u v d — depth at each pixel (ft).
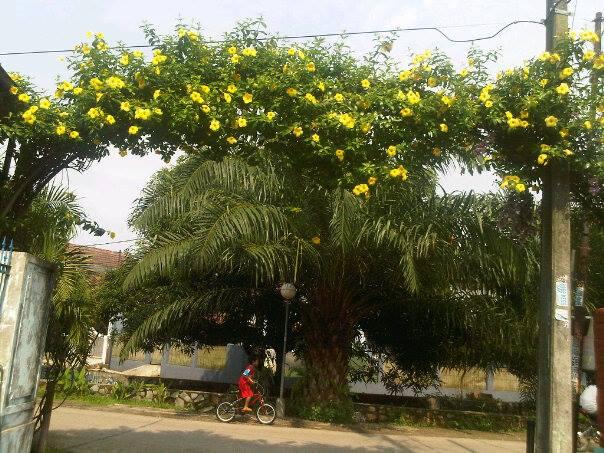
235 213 35.14
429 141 22.62
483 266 36.83
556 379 21.85
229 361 79.00
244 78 22.47
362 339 55.26
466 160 23.13
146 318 49.44
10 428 20.92
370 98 21.94
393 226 36.19
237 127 21.62
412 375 56.95
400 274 41.65
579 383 24.13
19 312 20.88
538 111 21.74
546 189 23.11
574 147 22.02
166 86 21.77
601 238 40.19
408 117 22.09
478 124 22.65
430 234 35.50
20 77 22.67
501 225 27.02
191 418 47.44
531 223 25.44
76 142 22.48
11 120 22.89
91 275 31.71
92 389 56.24
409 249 35.50
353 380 58.65
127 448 33.09
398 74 22.97
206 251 34.53
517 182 22.04
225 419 46.78
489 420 53.06
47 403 27.71
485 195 36.22
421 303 44.93
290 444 37.93
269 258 36.86
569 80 21.95
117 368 87.10
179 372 80.69
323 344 48.47
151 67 21.59
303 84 21.89
